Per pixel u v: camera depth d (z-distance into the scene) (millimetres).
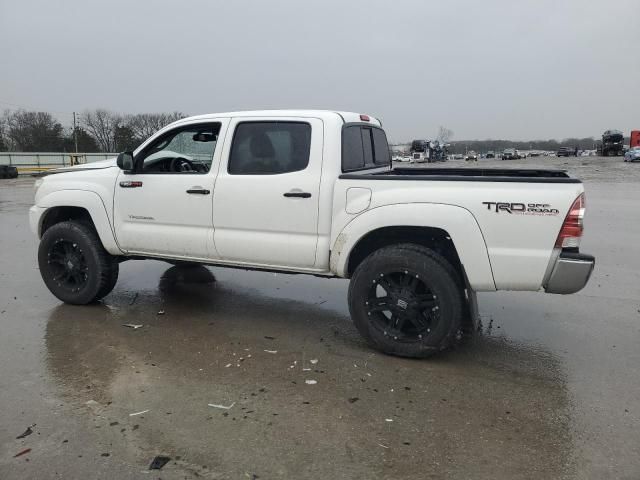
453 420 3191
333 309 5414
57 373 3805
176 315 5168
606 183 24094
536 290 3758
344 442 2945
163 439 2963
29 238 9898
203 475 2656
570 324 4977
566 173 4531
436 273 3891
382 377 3789
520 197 3689
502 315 5254
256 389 3578
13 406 3322
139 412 3256
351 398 3465
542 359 4141
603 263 7477
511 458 2801
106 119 94062
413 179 3977
